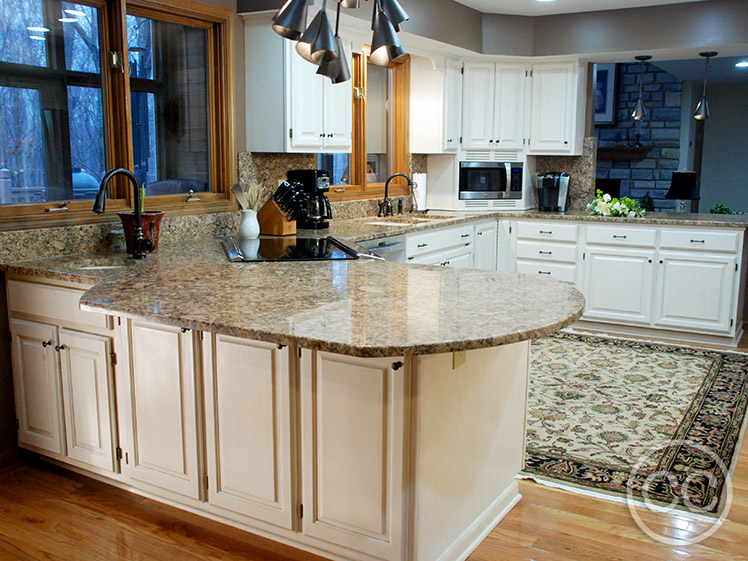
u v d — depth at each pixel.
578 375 4.14
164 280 2.51
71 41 3.14
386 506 1.99
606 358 4.52
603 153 9.36
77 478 2.87
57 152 3.13
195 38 3.76
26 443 2.97
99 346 2.58
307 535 2.18
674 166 9.13
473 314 1.98
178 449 2.41
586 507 2.61
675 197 7.79
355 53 4.82
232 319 1.90
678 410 3.57
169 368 2.36
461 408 2.17
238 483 2.30
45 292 2.75
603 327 5.41
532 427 3.34
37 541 2.38
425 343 1.67
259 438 2.21
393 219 5.01
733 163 10.07
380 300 2.18
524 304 2.13
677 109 9.01
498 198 5.84
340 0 2.37
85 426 2.71
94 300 2.16
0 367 2.95
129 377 2.49
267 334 1.78
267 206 3.90
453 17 4.94
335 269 2.80
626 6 5.11
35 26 3.00
